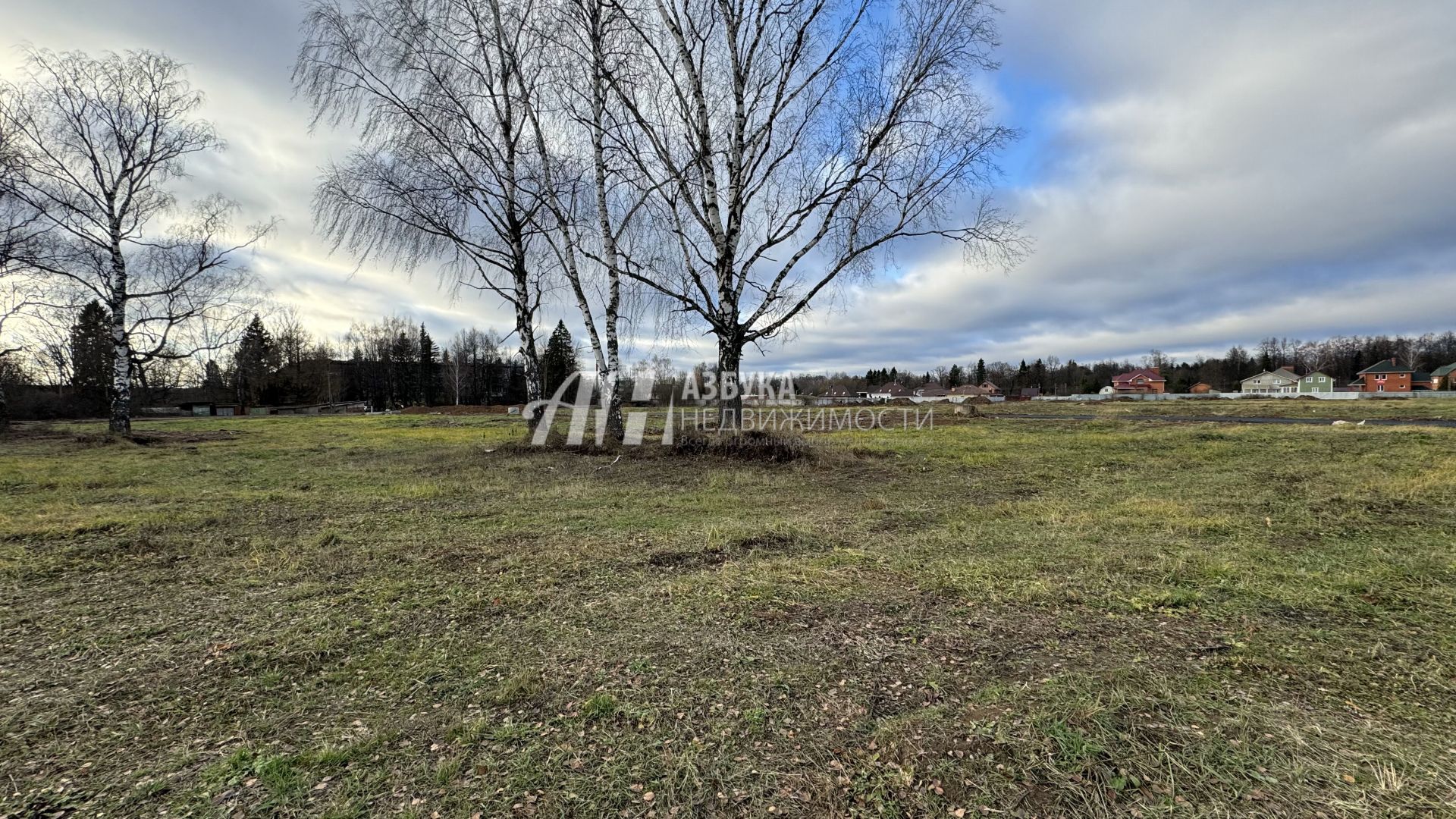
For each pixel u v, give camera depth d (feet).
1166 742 6.56
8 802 6.12
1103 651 9.07
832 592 12.21
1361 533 16.58
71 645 10.11
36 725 7.64
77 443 48.01
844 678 8.48
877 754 6.63
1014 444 46.14
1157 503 21.76
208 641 10.27
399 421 97.45
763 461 34.42
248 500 23.43
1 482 27.48
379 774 6.52
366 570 14.30
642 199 37.22
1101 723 6.93
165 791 6.30
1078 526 18.34
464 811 5.88
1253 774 5.98
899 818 5.64
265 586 13.19
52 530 17.76
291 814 5.91
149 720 7.78
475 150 37.78
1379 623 10.00
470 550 16.05
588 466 33.42
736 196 36.32
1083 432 58.34
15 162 46.01
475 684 8.59
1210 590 11.87
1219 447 41.04
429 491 25.34
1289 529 17.35
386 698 8.26
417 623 10.96
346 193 35.37
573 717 7.62
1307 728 6.81
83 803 6.12
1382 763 6.12
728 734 7.14
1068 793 5.82
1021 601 11.51
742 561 14.87
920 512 21.39
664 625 10.62
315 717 7.79
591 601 12.02
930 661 8.93
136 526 18.69
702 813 5.78
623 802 5.97
